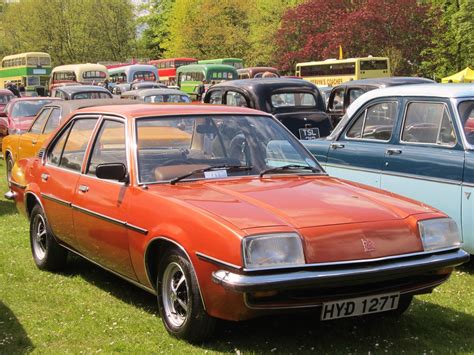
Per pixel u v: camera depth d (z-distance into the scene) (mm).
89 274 6562
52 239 6469
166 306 4801
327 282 4109
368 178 7586
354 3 46469
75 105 10562
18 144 11781
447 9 48344
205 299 4328
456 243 4676
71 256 7223
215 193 4762
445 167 6734
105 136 5727
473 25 43125
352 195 4859
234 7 63438
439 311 5426
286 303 4172
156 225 4699
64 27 74250
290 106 12227
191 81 45438
